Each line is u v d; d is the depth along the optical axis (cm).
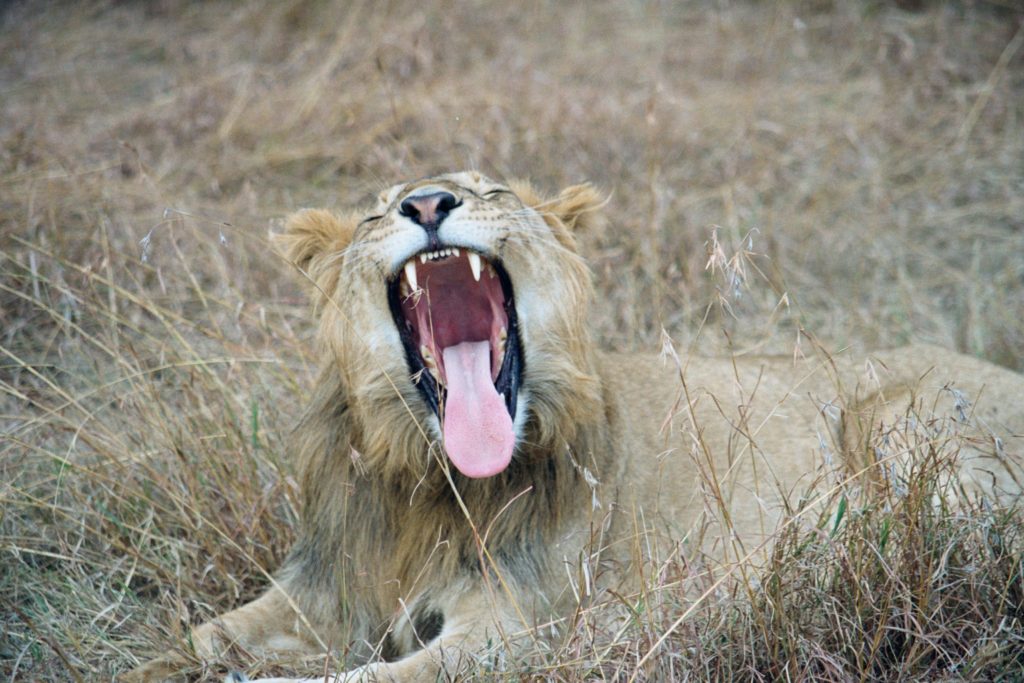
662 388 991
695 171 1623
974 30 2044
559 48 2016
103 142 1619
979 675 729
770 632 757
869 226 1549
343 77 1797
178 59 1958
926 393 995
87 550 952
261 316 1165
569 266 889
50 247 1280
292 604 852
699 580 816
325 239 946
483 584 827
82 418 1111
